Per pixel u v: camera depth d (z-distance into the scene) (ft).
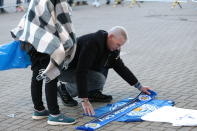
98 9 61.72
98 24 43.60
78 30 39.50
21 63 15.83
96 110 16.30
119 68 16.94
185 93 18.11
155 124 14.56
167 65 24.02
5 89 20.57
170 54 27.20
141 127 14.37
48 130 14.62
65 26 14.37
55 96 14.94
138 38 34.14
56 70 14.16
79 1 69.21
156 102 16.85
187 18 46.16
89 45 15.20
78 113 16.25
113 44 15.61
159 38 33.76
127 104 16.70
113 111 15.97
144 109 16.08
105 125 14.70
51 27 14.14
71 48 14.65
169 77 21.17
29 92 19.77
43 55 14.82
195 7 57.98
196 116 14.87
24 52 15.66
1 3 59.21
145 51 28.63
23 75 23.52
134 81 17.08
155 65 24.20
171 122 14.57
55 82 14.89
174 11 54.13
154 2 68.85
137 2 66.54
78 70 14.99
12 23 46.91
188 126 14.21
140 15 50.98
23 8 61.72
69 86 16.70
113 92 19.01
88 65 15.07
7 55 15.62
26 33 14.26
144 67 23.84
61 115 15.07
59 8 14.20
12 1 66.23
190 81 20.15
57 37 14.12
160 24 42.04
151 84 19.95
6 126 15.29
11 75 23.59
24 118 16.06
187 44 30.55
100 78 16.84
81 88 15.01
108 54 16.29
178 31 37.09
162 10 56.08
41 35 13.96
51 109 14.98
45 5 14.16
